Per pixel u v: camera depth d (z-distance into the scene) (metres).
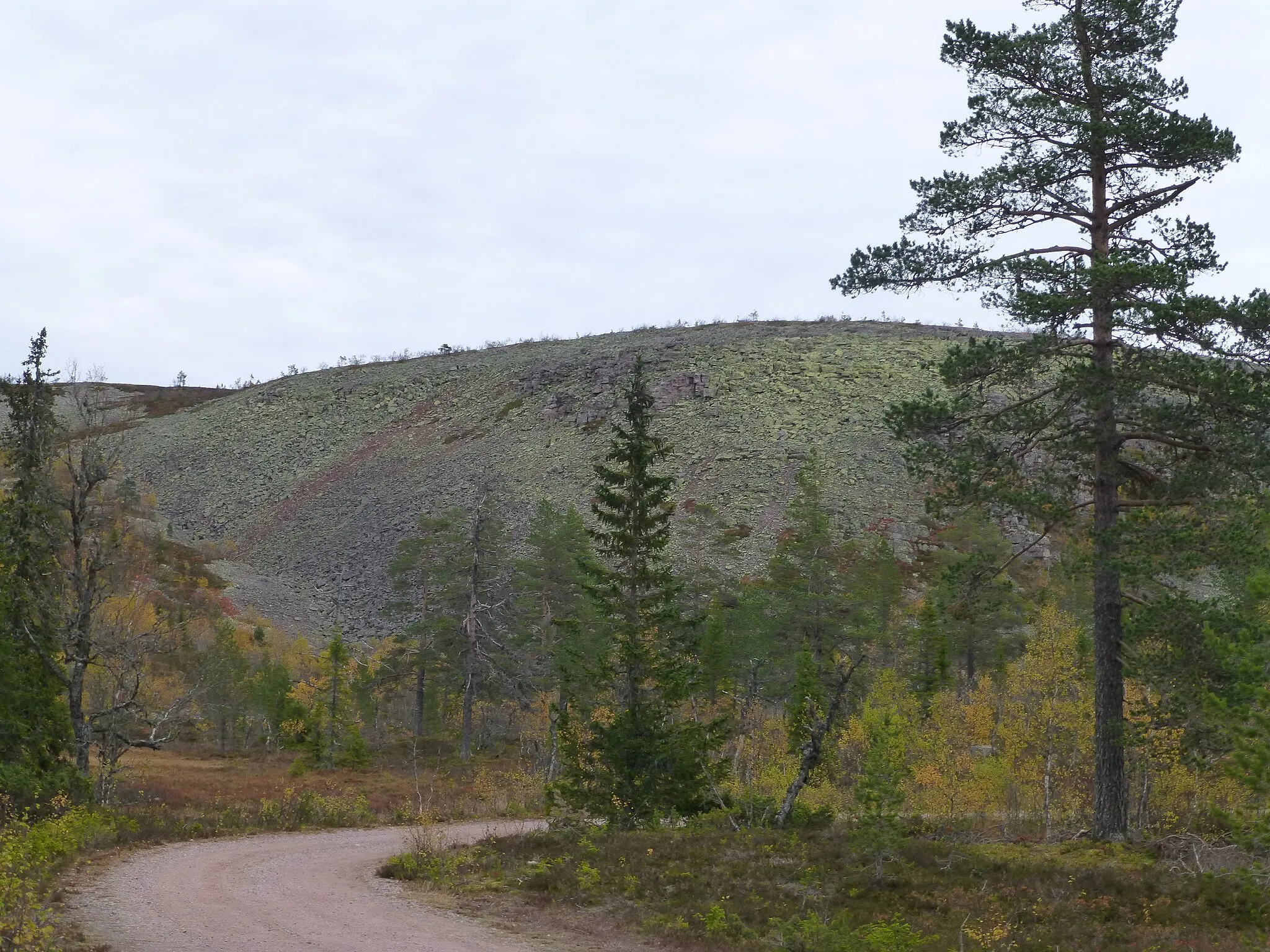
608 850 18.56
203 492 170.50
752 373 152.00
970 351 19.66
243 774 47.22
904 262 20.25
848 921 13.27
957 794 28.31
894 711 29.17
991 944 12.01
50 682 26.58
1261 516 17.47
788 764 29.80
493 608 60.19
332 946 11.48
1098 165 19.69
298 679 73.25
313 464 173.38
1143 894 14.15
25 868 14.08
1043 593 45.91
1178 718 17.66
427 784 45.72
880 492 111.19
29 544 26.80
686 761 24.03
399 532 134.00
